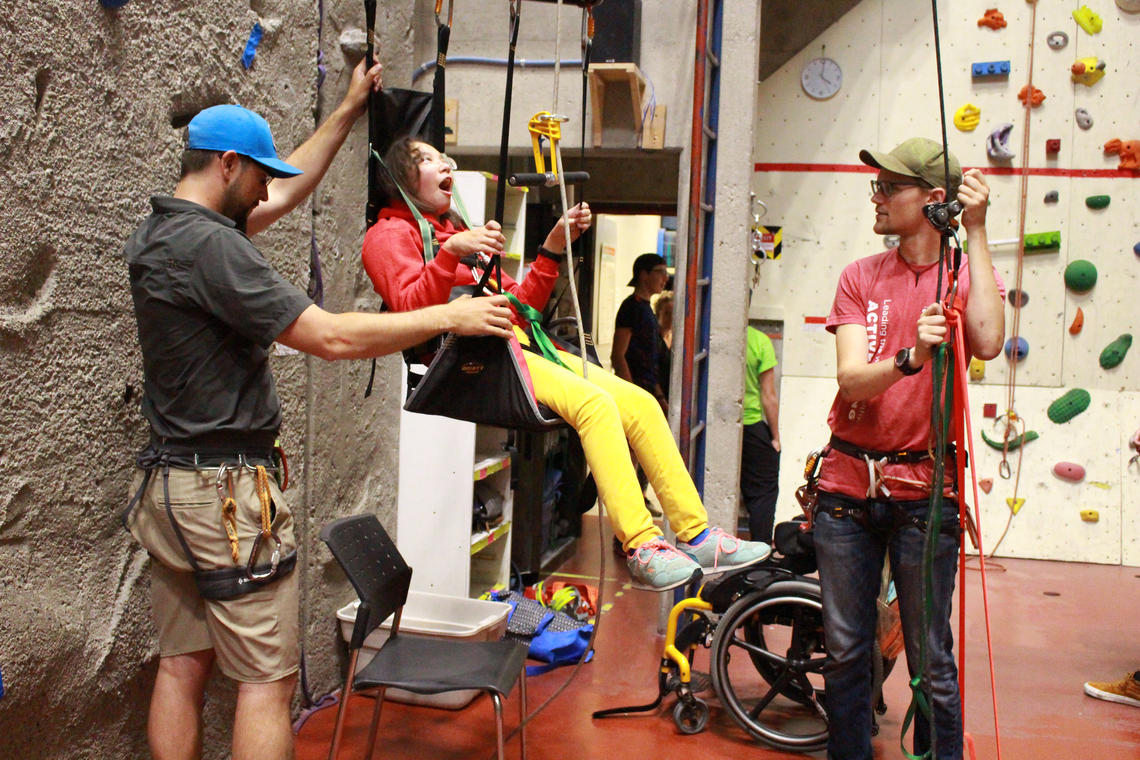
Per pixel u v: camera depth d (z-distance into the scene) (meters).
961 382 2.09
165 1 2.62
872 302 2.69
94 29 2.36
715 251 4.66
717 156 4.63
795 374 6.94
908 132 6.79
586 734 3.59
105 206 2.44
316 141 2.87
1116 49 6.59
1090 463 6.70
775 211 6.94
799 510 6.86
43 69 2.21
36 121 2.20
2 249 2.12
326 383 3.72
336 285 3.76
